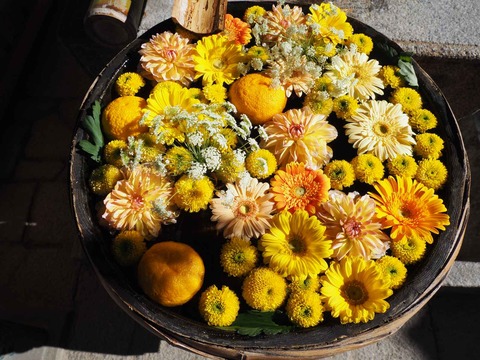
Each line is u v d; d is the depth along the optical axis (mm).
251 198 511
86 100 576
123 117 537
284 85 571
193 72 583
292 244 493
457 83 888
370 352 909
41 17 1169
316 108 564
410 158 542
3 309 875
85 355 883
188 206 511
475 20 841
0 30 1062
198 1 606
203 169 503
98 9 761
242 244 491
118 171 528
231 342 454
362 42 610
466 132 1053
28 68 1136
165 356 886
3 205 980
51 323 899
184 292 468
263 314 474
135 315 488
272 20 606
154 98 545
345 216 492
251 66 591
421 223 503
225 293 470
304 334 460
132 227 507
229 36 601
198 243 526
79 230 507
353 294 485
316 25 570
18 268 922
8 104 1080
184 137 534
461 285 902
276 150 538
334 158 567
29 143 1051
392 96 592
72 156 543
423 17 844
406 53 607
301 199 509
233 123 506
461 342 923
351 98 568
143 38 618
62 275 916
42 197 986
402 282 491
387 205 510
